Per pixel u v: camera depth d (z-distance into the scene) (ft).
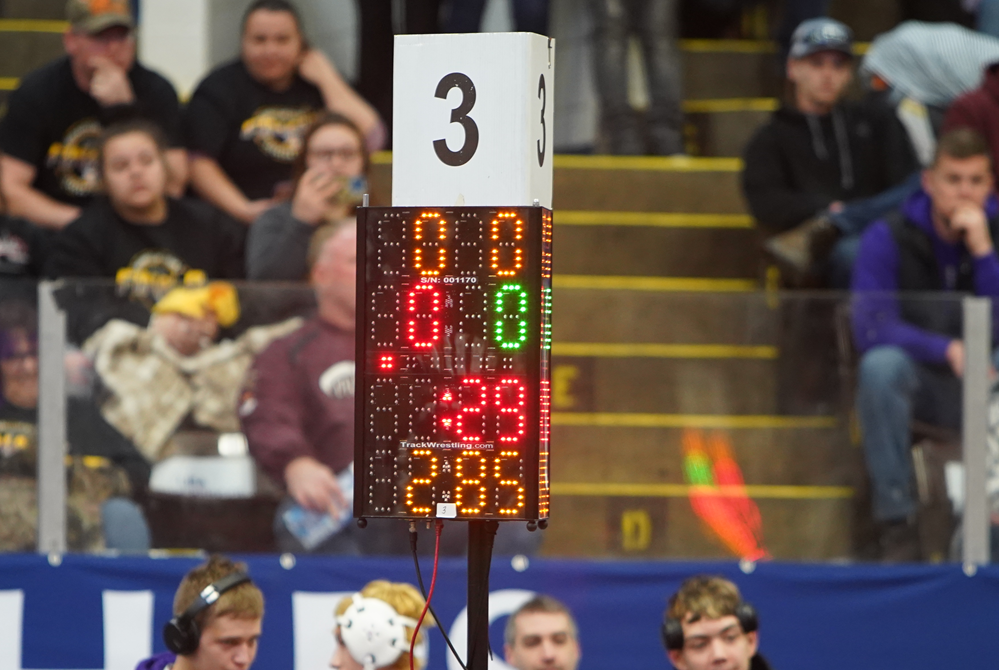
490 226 33.53
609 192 83.30
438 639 56.80
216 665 42.91
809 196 74.64
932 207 63.62
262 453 56.70
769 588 56.80
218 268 67.36
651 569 56.80
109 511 56.49
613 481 57.52
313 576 56.49
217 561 43.98
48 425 56.39
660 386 57.77
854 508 57.57
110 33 71.82
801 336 57.98
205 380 56.70
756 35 94.58
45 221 71.26
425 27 84.79
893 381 57.52
